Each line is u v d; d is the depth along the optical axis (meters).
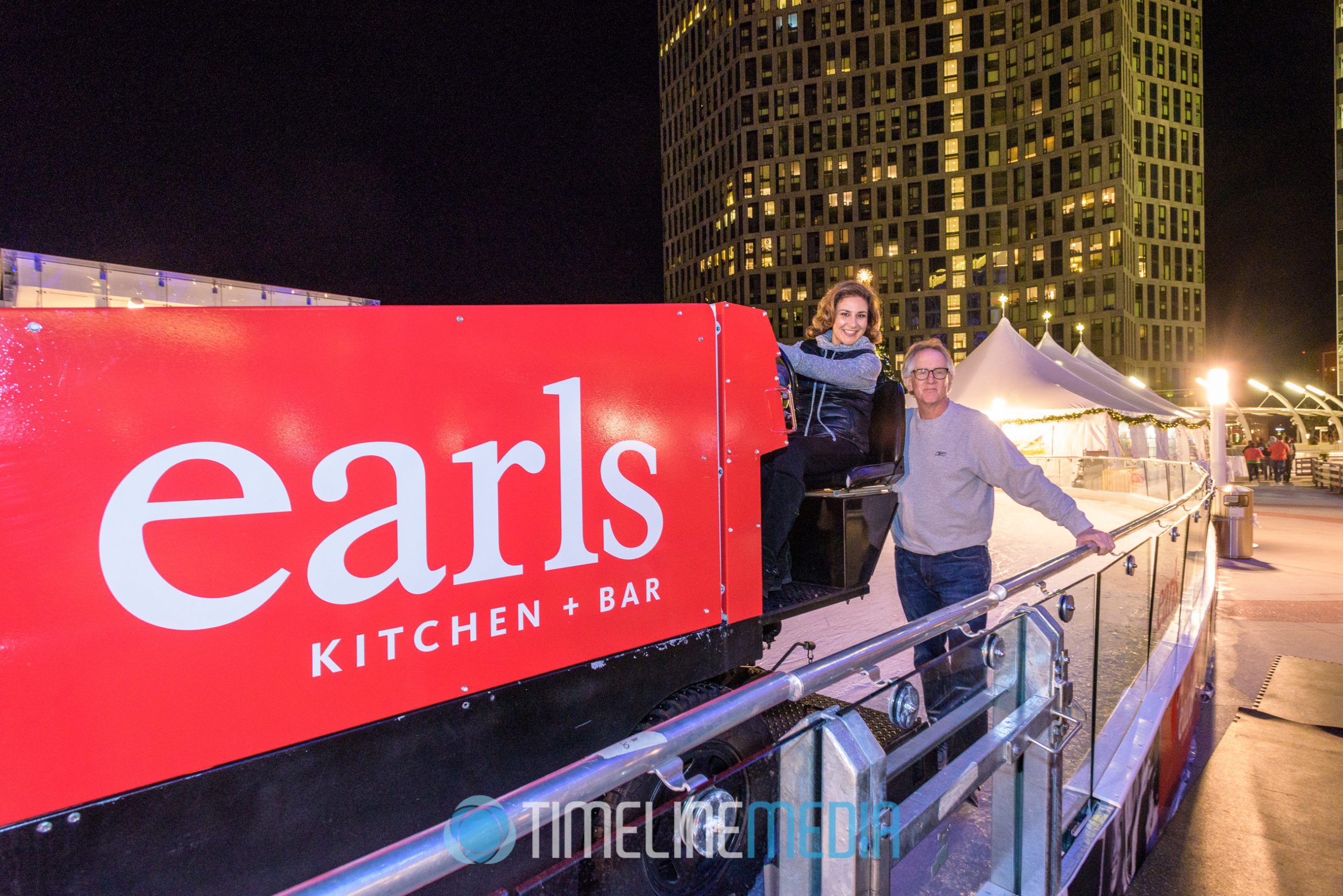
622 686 1.90
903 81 73.94
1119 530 2.99
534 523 1.72
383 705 1.48
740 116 78.38
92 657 1.16
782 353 2.62
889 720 1.38
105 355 1.19
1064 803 2.35
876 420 2.86
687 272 89.44
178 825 1.24
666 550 2.00
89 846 1.16
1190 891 2.81
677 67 90.19
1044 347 28.23
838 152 75.94
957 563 2.98
